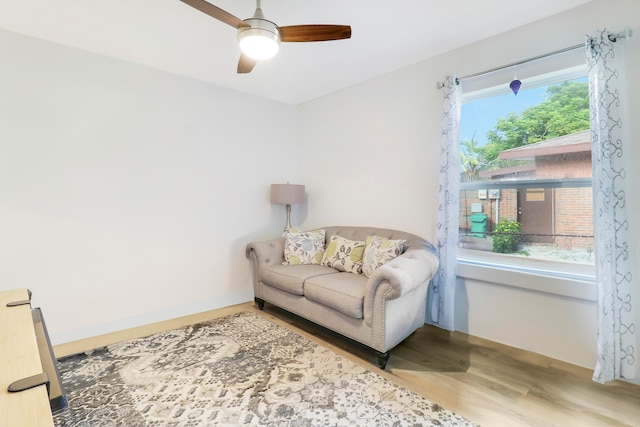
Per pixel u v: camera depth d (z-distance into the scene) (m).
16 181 2.28
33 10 2.00
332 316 2.36
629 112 1.85
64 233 2.48
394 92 3.04
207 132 3.27
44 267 2.40
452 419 1.57
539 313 2.21
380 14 2.09
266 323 2.88
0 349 1.01
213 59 2.74
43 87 2.38
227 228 3.45
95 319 2.61
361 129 3.36
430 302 2.71
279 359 2.19
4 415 0.69
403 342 2.45
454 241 2.53
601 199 1.84
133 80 2.79
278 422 1.56
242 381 1.92
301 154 4.11
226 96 3.42
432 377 1.96
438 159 2.72
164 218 2.98
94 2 1.92
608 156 1.84
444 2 1.97
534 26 2.21
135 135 2.80
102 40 2.40
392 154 3.08
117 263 2.72
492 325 2.44
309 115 3.96
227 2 1.91
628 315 1.83
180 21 2.14
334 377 1.96
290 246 3.24
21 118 2.29
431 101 2.76
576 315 2.06
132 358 2.21
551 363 2.10
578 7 2.03
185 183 3.12
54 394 1.02
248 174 3.63
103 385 1.88
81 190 2.54
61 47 2.44
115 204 2.71
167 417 1.60
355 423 1.55
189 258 3.15
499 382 1.90
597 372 1.84
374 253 2.65
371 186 3.29
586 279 2.04
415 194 2.91
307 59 2.76
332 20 2.15
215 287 3.34
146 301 2.88
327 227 3.58
